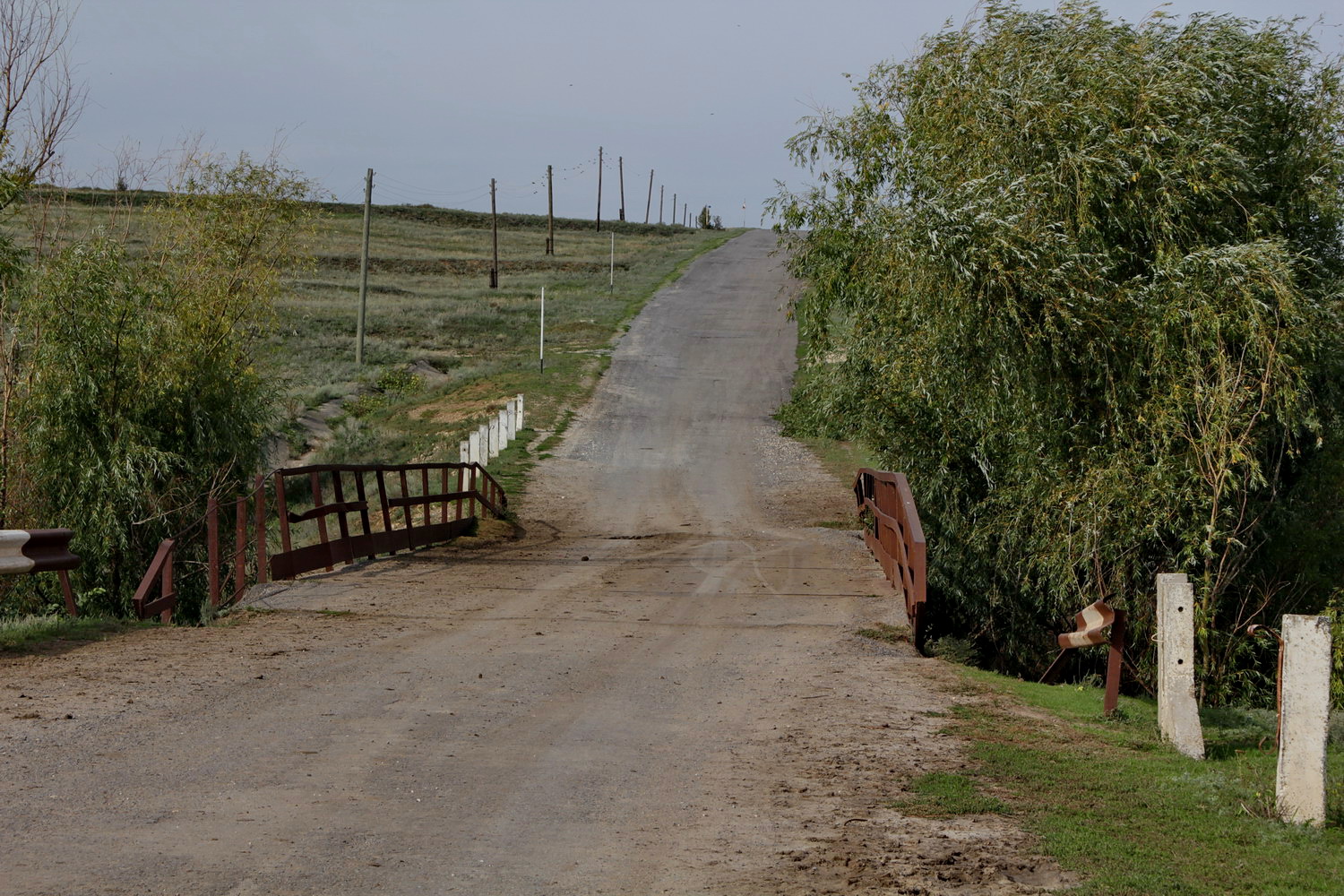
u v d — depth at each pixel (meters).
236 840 5.02
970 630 17.80
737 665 9.95
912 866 4.89
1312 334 14.62
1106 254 15.25
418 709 7.88
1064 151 15.63
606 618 12.51
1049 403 15.70
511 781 6.14
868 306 18.02
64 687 8.20
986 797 6.02
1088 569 15.87
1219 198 15.87
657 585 15.38
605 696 8.50
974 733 7.66
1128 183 15.80
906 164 17.41
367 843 5.04
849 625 12.17
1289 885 4.80
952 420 17.12
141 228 22.16
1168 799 6.17
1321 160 16.80
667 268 89.88
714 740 7.21
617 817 5.54
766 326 64.00
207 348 20.44
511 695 8.43
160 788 5.79
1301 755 5.93
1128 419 15.45
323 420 40.50
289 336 57.16
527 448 36.09
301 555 14.96
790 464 35.03
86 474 17.19
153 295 18.81
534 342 60.44
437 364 55.16
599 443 37.75
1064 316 14.81
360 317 50.81
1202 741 7.58
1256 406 14.74
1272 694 15.72
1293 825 5.76
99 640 10.32
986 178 15.38
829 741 7.23
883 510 16.86
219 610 12.43
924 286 15.54
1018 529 16.42
